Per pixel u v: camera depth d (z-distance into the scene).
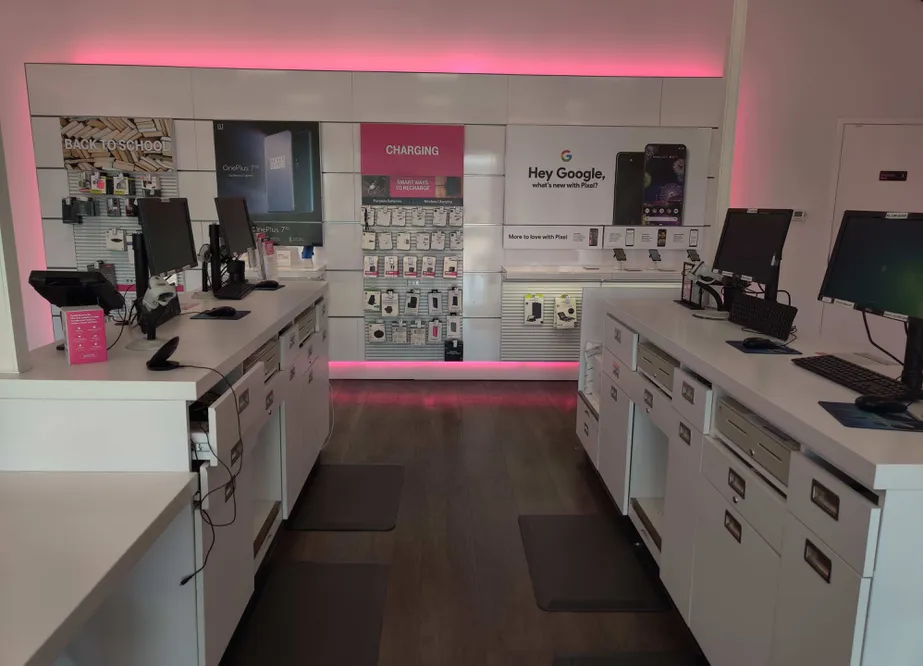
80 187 5.04
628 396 2.91
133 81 5.02
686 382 2.23
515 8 5.32
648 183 5.33
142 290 2.47
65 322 1.84
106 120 5.03
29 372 1.77
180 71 5.02
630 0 5.33
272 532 2.75
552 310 5.45
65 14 5.16
